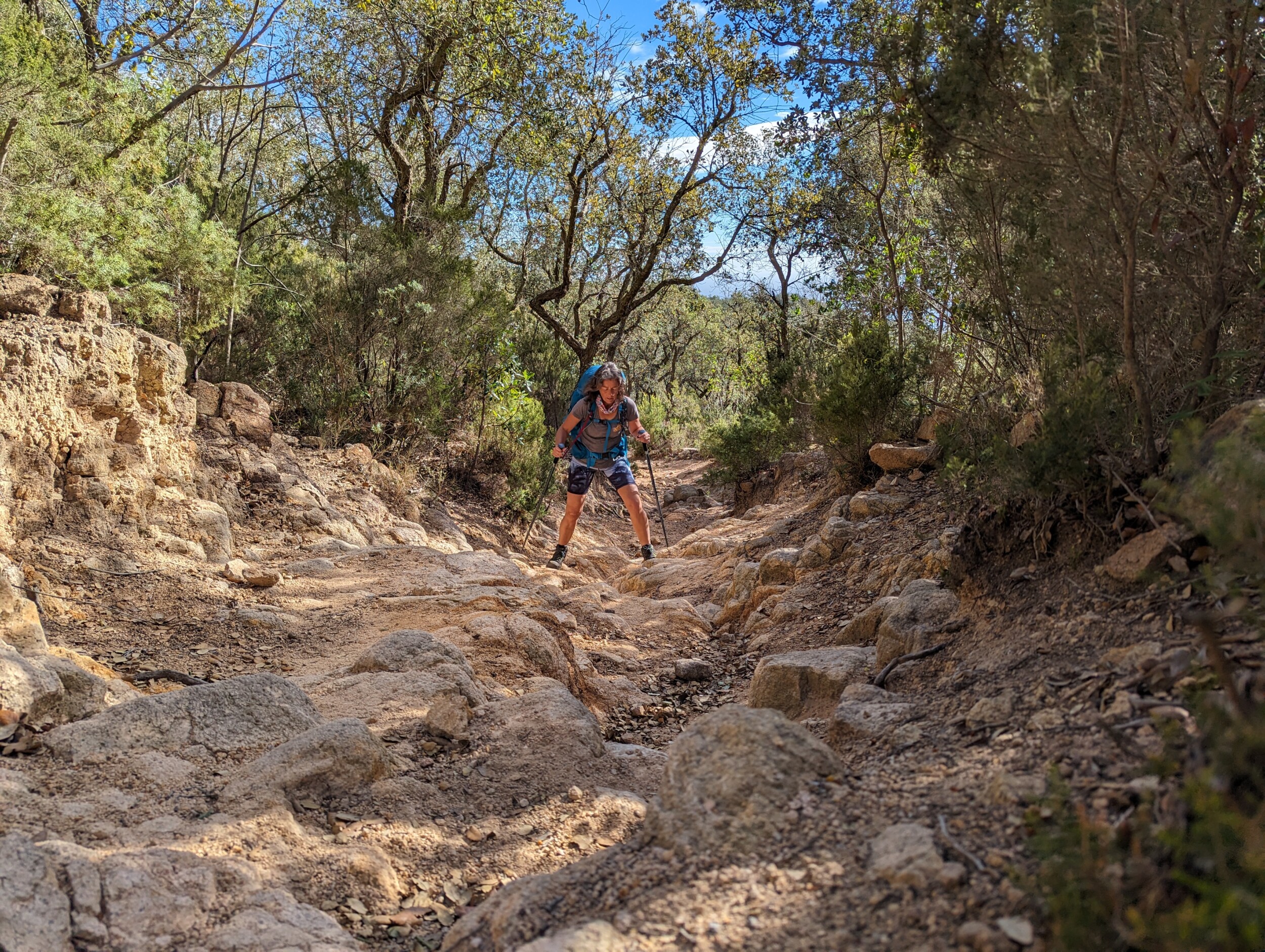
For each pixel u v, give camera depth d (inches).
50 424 219.0
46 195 260.5
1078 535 132.3
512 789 131.9
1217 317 128.1
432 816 123.3
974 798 86.7
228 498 293.1
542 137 556.4
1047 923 65.9
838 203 482.9
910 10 177.6
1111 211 133.0
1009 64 128.0
